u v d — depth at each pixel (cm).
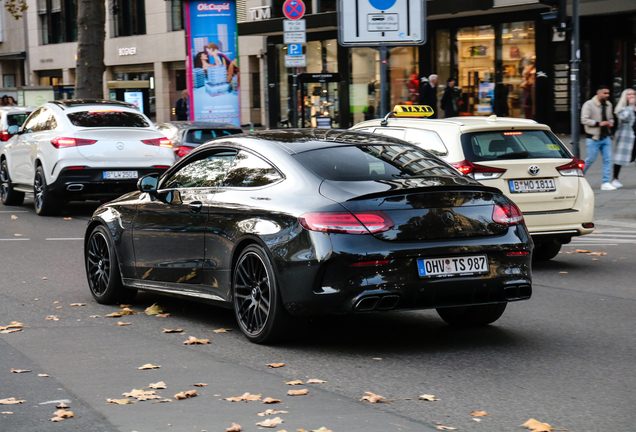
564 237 940
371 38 1557
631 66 2445
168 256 692
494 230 586
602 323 676
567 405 459
